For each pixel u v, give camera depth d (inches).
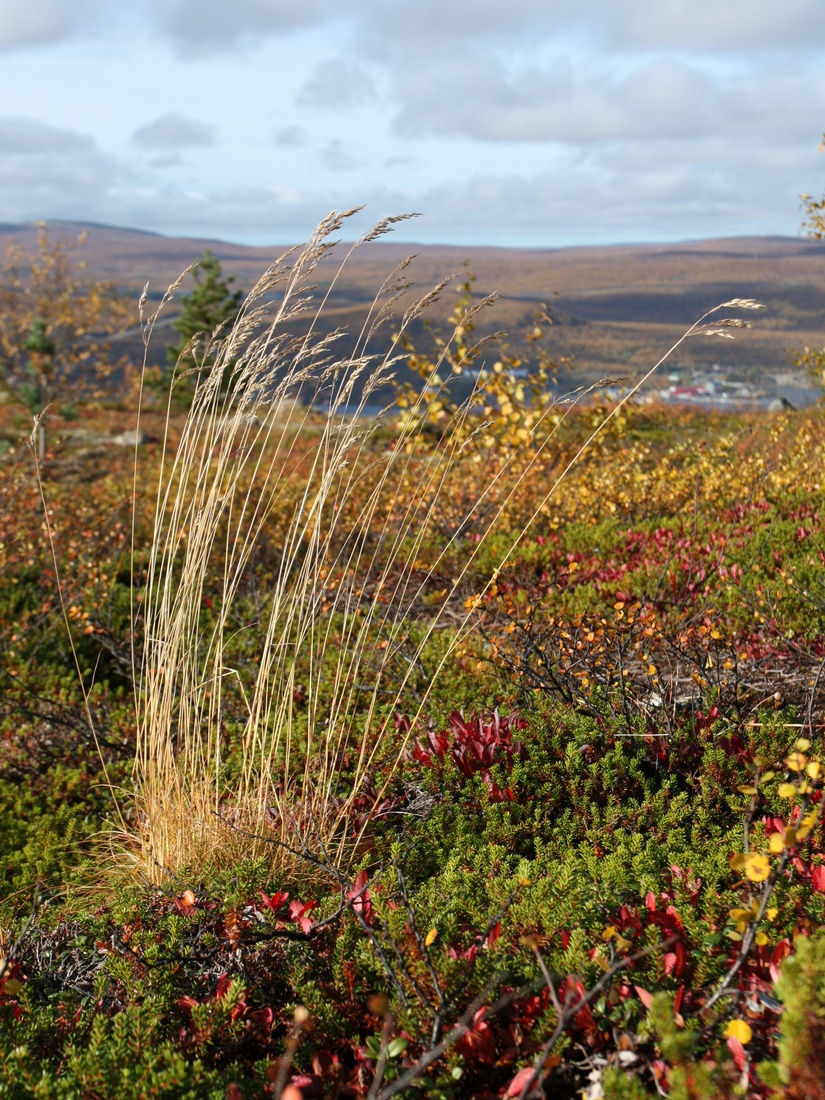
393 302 140.7
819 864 106.2
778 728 145.3
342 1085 76.7
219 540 329.7
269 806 144.0
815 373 430.3
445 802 143.3
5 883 147.6
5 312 791.7
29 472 396.5
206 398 146.8
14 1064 79.0
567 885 102.4
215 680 151.9
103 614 251.9
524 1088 66.4
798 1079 58.0
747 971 82.5
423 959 85.3
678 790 143.3
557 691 172.7
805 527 283.4
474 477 358.3
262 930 103.0
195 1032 86.9
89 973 107.0
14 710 203.5
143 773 150.8
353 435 143.1
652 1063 72.8
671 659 187.6
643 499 358.3
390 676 201.3
